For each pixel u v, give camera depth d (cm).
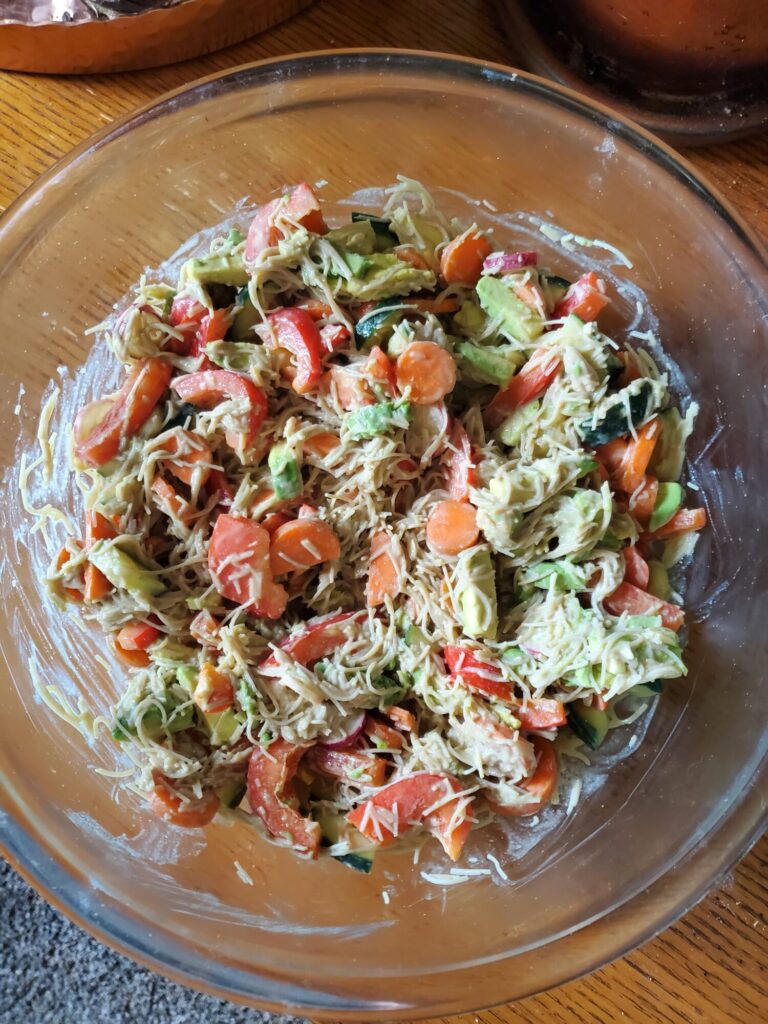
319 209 29
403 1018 28
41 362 32
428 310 30
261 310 29
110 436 29
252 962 29
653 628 29
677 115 34
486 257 31
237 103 31
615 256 33
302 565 30
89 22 31
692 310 32
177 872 30
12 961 35
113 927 28
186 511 30
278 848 30
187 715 29
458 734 29
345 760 30
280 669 29
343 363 30
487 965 29
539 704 29
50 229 31
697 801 30
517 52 35
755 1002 31
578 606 29
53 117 34
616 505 31
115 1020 35
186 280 30
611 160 31
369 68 31
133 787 30
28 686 31
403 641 30
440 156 33
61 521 31
